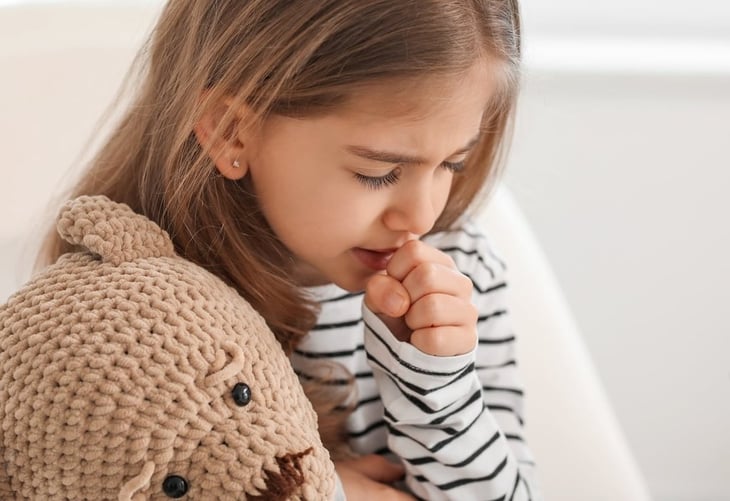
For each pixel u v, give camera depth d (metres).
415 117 0.81
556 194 1.70
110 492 0.73
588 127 1.65
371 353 0.91
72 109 1.13
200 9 0.87
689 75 1.60
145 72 0.94
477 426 0.94
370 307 0.90
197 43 0.87
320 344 0.99
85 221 0.81
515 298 1.23
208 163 0.86
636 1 1.64
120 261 0.80
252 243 0.91
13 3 1.14
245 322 0.80
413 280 0.88
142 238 0.82
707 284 1.76
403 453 0.95
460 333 0.88
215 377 0.75
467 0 0.83
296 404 0.80
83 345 0.74
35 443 0.73
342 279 0.91
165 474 0.74
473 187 1.01
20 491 0.75
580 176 1.69
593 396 1.20
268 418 0.77
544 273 1.28
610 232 1.73
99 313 0.75
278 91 0.82
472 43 0.82
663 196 1.70
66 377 0.73
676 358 1.77
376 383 0.97
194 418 0.74
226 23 0.85
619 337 1.77
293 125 0.83
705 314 1.77
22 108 1.11
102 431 0.73
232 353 0.77
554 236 1.73
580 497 1.13
